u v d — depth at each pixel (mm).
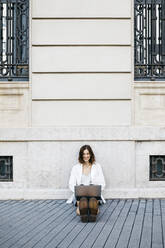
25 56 8094
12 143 7883
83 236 5191
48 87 7844
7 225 5754
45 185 7871
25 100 7898
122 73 7855
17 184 7883
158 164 8000
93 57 7844
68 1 7832
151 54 8141
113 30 7848
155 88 7910
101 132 7797
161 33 8156
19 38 8078
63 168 7859
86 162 7371
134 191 7816
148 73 8156
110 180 7848
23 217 6273
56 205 7258
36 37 7848
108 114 7844
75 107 7844
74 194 6914
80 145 7848
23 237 5133
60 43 7828
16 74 8086
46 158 7852
